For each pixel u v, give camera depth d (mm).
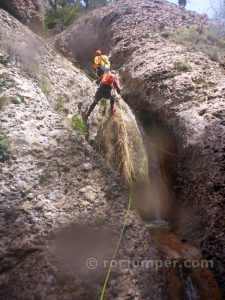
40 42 9211
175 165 6309
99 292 3242
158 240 4859
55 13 18000
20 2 10188
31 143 4957
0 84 6004
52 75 7883
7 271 3316
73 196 4266
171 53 9617
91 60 13859
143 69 9242
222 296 4082
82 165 4766
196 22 12984
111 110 6855
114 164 5941
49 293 3158
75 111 7336
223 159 5324
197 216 5039
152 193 6234
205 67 8625
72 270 3383
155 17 13266
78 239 3721
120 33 12742
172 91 7629
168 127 7102
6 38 7426
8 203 4004
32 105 5816
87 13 16719
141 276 3502
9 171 4449
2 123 5219
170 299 3555
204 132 6059
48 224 3828
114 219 4051
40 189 4277
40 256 3477
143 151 6449
